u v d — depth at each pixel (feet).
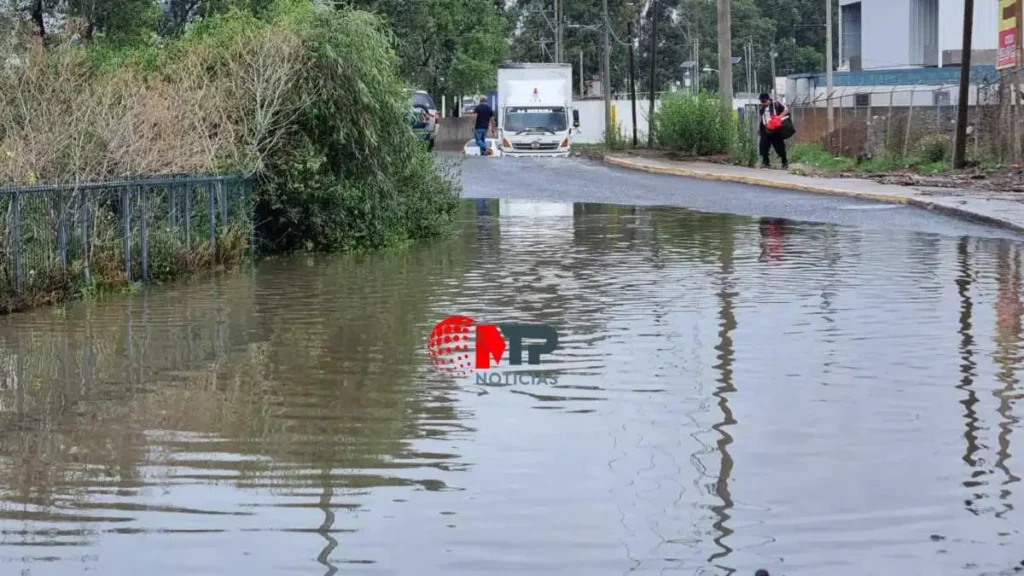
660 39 371.15
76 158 48.80
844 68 262.06
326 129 63.93
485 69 239.91
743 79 402.11
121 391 30.96
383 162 65.62
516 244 64.95
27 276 44.75
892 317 40.16
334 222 63.21
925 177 103.86
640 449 25.16
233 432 26.86
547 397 29.78
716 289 47.06
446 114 278.87
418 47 222.48
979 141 117.50
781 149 127.13
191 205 55.88
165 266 52.11
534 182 114.83
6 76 56.29
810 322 39.40
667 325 39.24
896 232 68.03
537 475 23.53
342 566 19.10
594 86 371.56
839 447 25.14
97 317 42.39
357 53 64.18
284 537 20.36
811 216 78.89
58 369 33.63
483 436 26.35
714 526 20.63
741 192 100.58
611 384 31.04
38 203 45.57
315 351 35.81
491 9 248.93
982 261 54.65
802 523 20.74
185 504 22.07
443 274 52.95
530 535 20.34
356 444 25.84
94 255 48.67
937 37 225.76
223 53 64.28
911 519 20.88
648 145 171.22
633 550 19.62
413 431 26.78
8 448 25.77
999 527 20.45
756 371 32.30
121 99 57.77
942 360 33.37
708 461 24.27
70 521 21.25
